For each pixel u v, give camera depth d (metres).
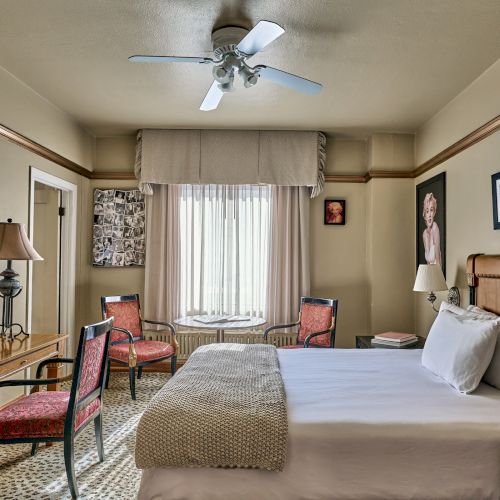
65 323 4.51
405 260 4.71
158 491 1.85
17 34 2.74
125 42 2.84
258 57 3.03
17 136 3.43
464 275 3.54
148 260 4.93
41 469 2.64
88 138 4.87
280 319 4.91
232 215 5.01
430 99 3.77
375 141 4.71
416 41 2.79
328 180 4.97
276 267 4.91
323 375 2.62
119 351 4.04
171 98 3.84
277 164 4.78
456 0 2.35
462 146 3.55
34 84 3.54
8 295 2.95
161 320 4.91
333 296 4.98
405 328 4.70
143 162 4.78
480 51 2.92
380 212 4.73
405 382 2.47
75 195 4.61
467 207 3.50
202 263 4.98
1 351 2.69
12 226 2.96
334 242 4.99
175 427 1.91
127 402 3.88
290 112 4.16
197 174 4.79
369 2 2.38
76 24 2.62
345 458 1.86
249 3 2.40
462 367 2.34
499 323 2.33
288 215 4.90
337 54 2.98
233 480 1.85
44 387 3.69
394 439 1.86
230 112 4.18
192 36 2.76
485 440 1.86
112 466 2.68
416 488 1.84
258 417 1.92
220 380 2.40
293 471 1.85
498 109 3.05
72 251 4.56
